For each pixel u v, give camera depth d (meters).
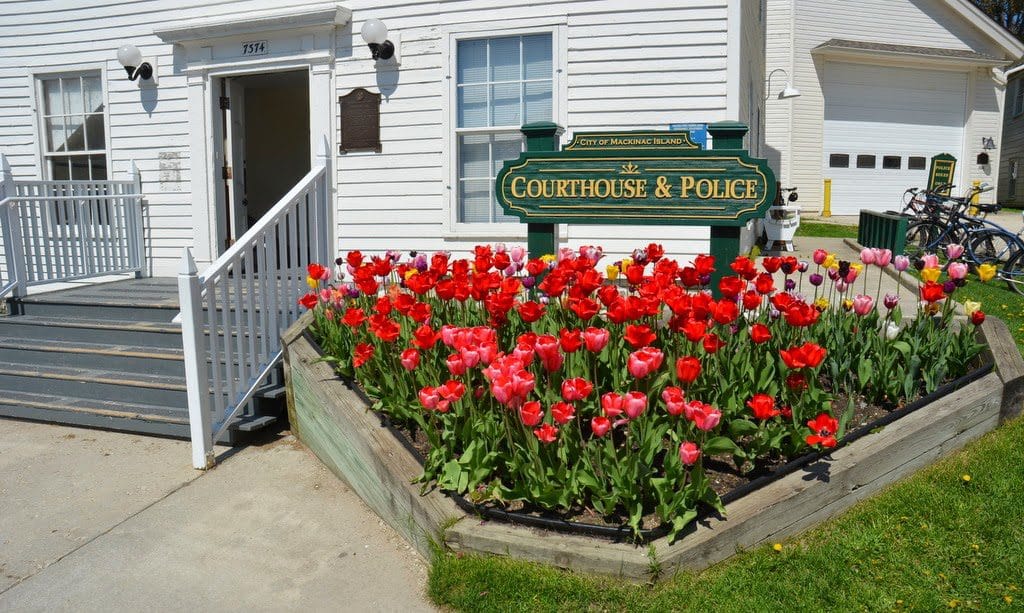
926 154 20.12
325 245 6.11
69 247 8.60
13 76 8.95
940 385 4.14
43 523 4.00
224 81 8.26
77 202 7.67
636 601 2.87
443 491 3.46
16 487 4.46
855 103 19.58
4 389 5.92
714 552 3.06
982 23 19.53
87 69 8.63
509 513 3.22
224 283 4.83
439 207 7.40
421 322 4.04
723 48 6.60
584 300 3.27
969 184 20.25
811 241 12.87
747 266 3.94
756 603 2.88
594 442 3.20
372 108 7.50
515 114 7.19
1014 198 26.38
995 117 20.14
